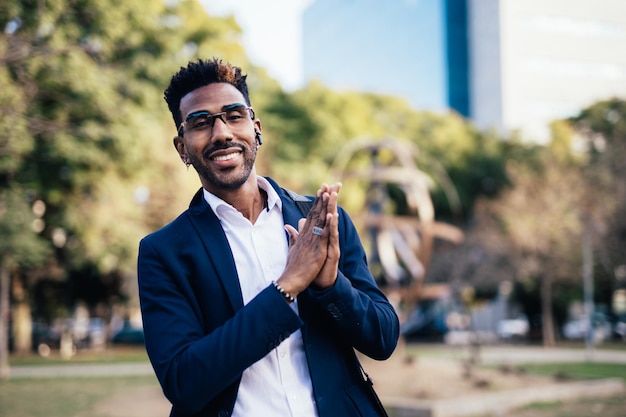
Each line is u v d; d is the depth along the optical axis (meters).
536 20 49.84
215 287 1.69
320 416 1.63
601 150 27.08
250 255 1.76
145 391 12.34
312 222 1.64
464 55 53.09
